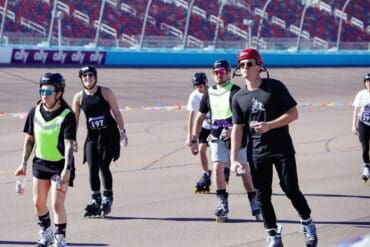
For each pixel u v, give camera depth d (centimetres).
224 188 1689
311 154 2889
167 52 7875
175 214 1766
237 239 1521
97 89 1708
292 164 1334
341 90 7125
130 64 7650
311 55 9006
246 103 1329
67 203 1880
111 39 8406
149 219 1709
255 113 1322
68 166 1341
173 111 4728
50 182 1395
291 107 1312
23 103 4831
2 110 4459
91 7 8738
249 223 1673
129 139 3284
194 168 2498
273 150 1328
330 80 7831
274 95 1312
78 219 1703
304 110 5047
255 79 1336
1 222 1655
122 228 1617
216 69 1709
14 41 7206
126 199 1942
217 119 1695
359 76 8369
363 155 2227
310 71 8431
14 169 2406
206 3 9662
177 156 2781
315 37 10131
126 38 8762
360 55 9431
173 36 8956
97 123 1705
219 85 1730
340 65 9238
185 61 8006
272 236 1352
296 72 8262
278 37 9875
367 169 2223
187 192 2056
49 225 1433
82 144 3031
